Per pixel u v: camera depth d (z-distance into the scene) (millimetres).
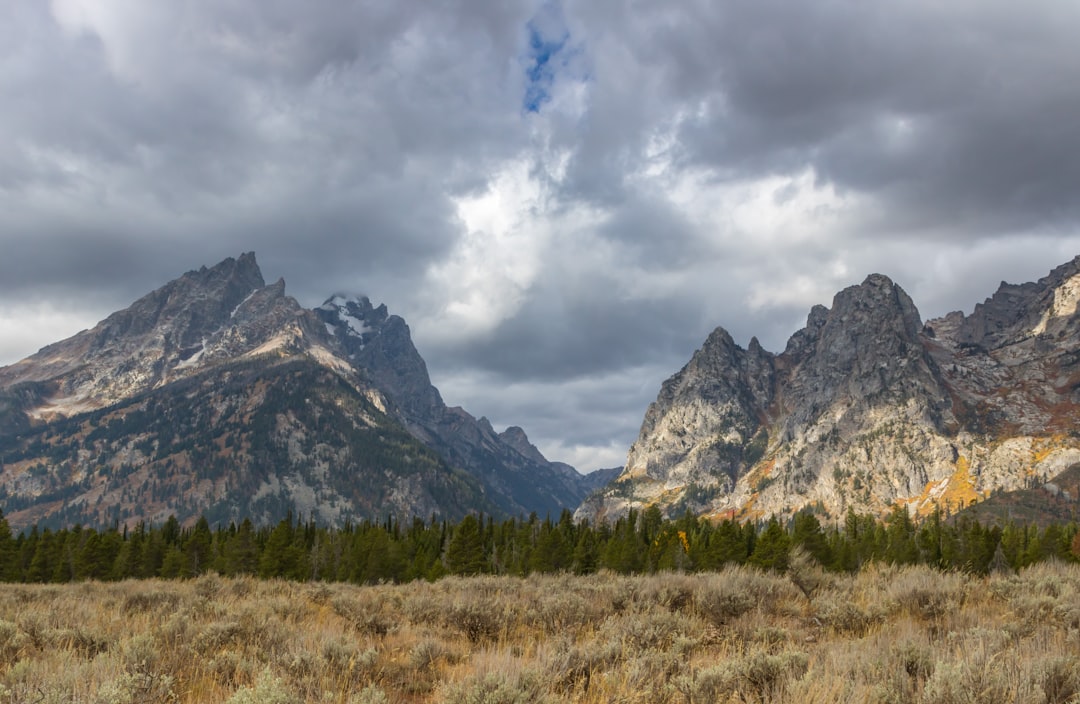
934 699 6281
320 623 14203
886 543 83312
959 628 10164
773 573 18625
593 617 14070
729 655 9289
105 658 9062
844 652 8602
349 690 8414
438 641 11945
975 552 66125
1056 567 17375
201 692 8344
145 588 24109
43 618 12352
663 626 11336
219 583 24391
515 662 8648
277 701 6914
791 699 6715
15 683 7383
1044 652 7742
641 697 7555
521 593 19328
